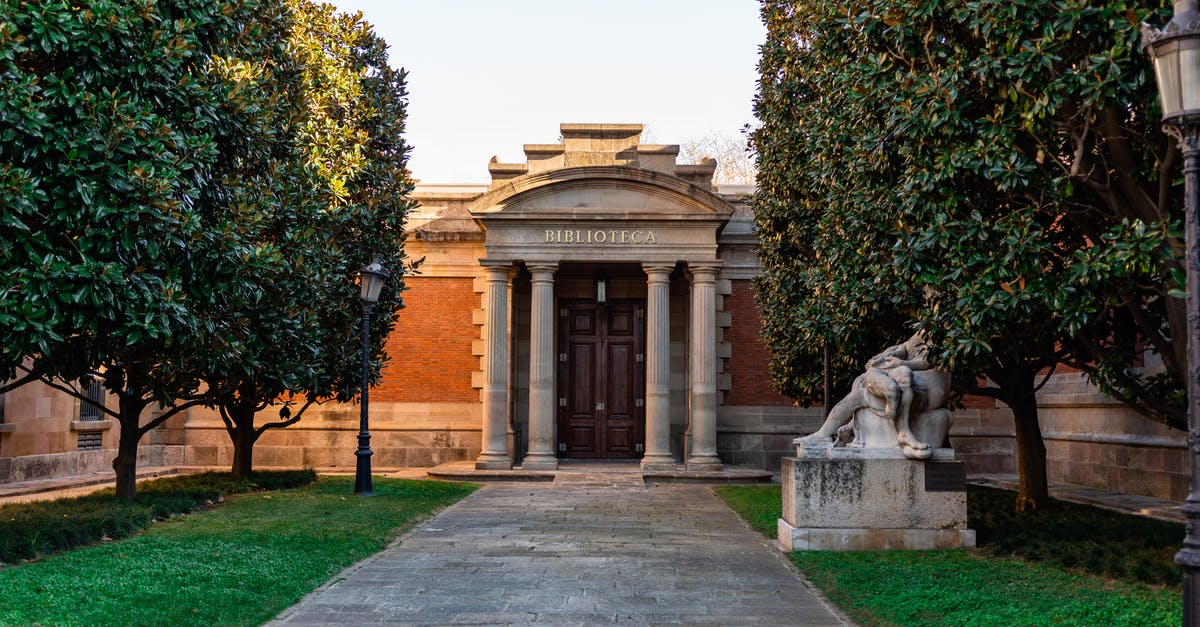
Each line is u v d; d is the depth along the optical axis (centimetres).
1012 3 966
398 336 2750
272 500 1753
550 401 2469
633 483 2230
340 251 1873
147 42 1115
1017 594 947
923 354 1279
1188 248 655
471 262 2756
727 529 1509
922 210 1107
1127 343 1160
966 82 1050
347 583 1060
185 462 2714
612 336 2747
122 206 1047
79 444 2300
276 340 1568
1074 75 941
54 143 997
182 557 1100
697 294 2473
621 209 2475
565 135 2581
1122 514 1541
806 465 1250
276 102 1638
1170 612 836
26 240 973
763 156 2064
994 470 2612
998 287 1037
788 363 2027
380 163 2036
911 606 915
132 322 1063
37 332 965
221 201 1302
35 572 965
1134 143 1012
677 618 900
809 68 1817
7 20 965
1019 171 1006
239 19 1335
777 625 876
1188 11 663
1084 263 957
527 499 1931
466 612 919
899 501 1242
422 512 1680
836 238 1492
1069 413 2206
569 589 1032
